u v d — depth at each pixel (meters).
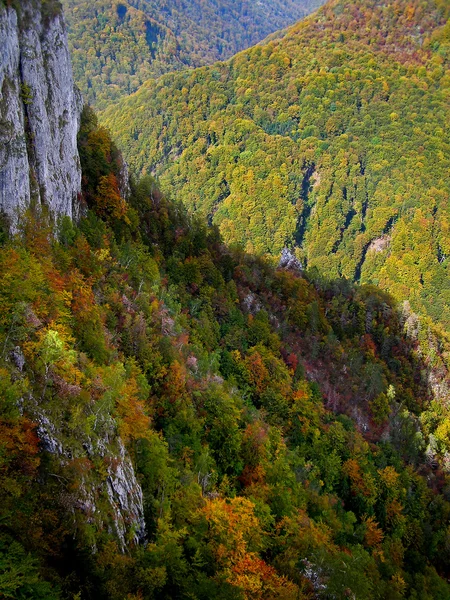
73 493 33.22
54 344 37.53
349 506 76.88
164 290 80.00
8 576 27.20
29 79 52.75
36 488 32.09
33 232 50.88
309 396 88.38
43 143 55.12
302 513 58.12
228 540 43.03
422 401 127.44
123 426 41.31
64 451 34.38
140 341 58.66
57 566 31.70
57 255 54.22
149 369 58.00
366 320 136.12
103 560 33.44
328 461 76.69
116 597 33.12
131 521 38.31
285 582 43.91
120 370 45.88
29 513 30.98
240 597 39.22
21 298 40.19
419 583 70.50
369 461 84.19
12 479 30.66
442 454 109.81
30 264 45.81
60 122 62.16
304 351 107.62
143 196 98.81
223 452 58.88
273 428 72.50
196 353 72.50
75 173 68.50
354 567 52.88
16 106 49.47
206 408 61.66
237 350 85.62
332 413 92.50
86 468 34.97
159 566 37.31
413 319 141.75
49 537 31.50
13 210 48.31
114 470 37.69
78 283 53.47
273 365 87.94
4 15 48.00
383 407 106.19
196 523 43.12
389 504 80.56
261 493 56.31
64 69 62.88
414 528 82.19
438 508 90.19
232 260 116.56
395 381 124.25
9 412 32.19
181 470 48.47
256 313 108.06
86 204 74.19
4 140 46.75
